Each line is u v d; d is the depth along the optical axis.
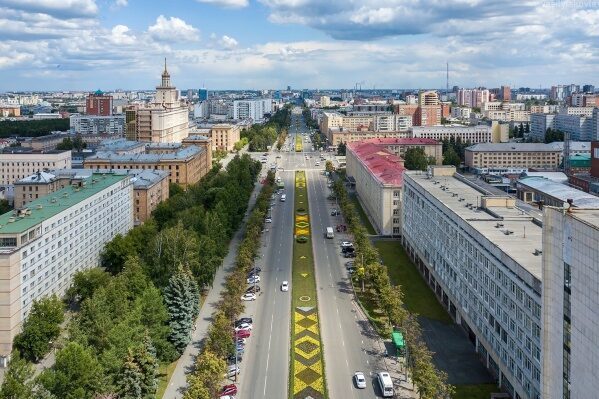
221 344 167.62
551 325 124.44
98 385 141.12
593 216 115.38
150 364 148.75
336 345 191.12
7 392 133.62
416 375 149.88
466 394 157.88
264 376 171.00
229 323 181.38
